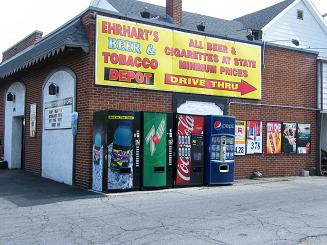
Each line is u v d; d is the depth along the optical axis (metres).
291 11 27.75
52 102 14.23
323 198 10.91
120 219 8.11
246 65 15.39
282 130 16.34
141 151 11.71
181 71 13.71
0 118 19.75
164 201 10.16
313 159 17.28
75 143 12.62
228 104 14.88
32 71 16.05
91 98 11.96
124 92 12.54
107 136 11.19
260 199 10.63
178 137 12.35
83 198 10.48
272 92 16.11
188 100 13.87
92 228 7.38
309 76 17.31
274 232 7.19
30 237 6.79
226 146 13.16
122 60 12.47
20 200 10.20
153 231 7.18
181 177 12.42
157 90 13.16
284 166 16.36
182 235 6.93
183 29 13.82
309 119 17.23
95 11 12.09
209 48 14.44
